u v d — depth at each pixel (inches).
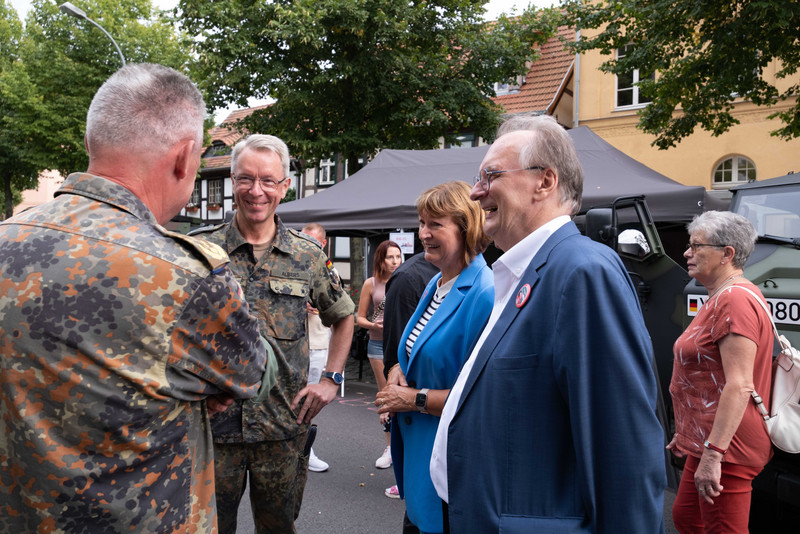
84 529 39.9
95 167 46.0
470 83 499.8
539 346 50.2
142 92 45.6
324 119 484.7
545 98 685.3
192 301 42.6
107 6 768.9
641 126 407.8
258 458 85.5
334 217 297.4
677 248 311.6
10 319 39.1
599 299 47.4
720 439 81.2
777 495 103.0
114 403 39.6
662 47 354.9
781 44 305.4
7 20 920.9
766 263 127.8
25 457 39.1
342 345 95.6
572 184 58.1
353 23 434.0
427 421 79.7
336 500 151.1
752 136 530.3
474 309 74.8
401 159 349.1
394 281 115.0
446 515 77.0
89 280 39.9
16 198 1212.5
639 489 45.5
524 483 49.8
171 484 43.4
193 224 433.7
